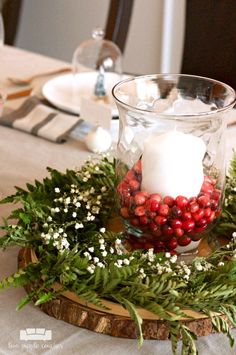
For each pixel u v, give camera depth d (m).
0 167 1.23
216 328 0.79
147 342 0.82
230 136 1.34
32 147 1.32
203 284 0.82
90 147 1.29
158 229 0.88
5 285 0.83
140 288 0.80
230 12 1.69
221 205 0.91
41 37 2.88
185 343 0.76
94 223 0.98
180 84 0.97
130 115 0.87
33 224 0.94
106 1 2.64
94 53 1.65
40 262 0.86
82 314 0.82
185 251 0.92
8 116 1.41
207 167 0.90
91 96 1.53
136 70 2.77
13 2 2.12
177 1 2.53
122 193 0.90
